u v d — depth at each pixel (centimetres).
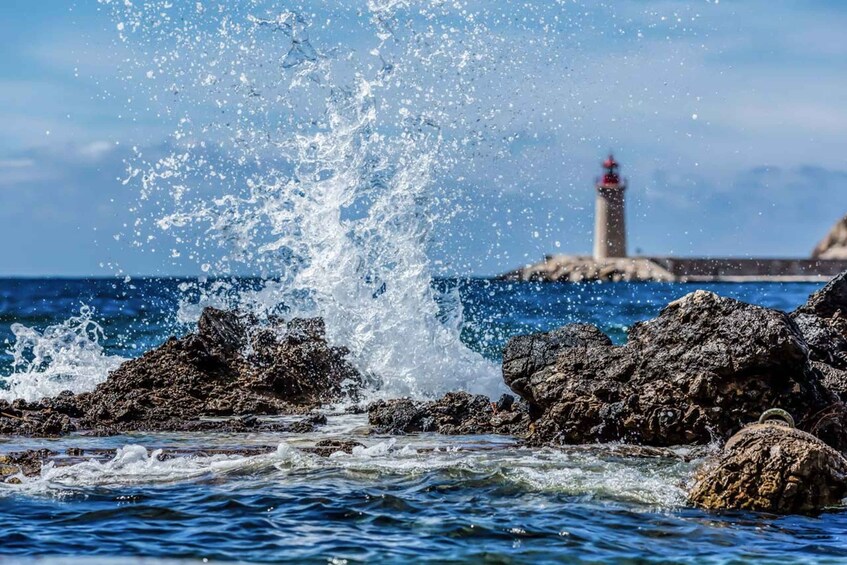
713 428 4388
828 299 5794
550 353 5012
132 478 3706
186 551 2794
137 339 11738
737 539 2966
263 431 5044
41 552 2759
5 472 3834
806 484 3312
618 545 2900
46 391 6294
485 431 5056
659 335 4700
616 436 4541
